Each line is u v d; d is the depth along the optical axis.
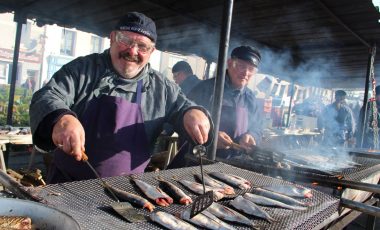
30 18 6.43
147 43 2.27
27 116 8.16
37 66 22.50
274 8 4.48
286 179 2.46
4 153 5.68
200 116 2.25
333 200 1.94
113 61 2.35
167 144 5.93
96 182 1.76
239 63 3.66
